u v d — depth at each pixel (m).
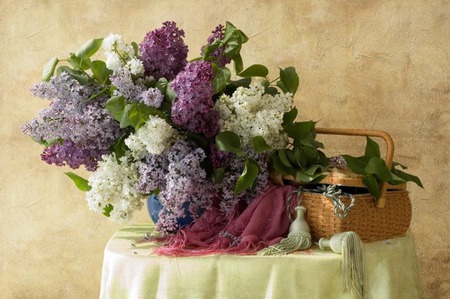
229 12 2.96
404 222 2.33
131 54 2.26
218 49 2.36
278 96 2.30
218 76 2.20
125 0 3.02
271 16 2.94
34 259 3.11
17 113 3.08
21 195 3.10
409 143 2.88
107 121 2.18
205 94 2.08
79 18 3.04
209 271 2.04
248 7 2.95
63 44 3.06
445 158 2.86
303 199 2.24
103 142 2.22
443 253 2.88
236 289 2.03
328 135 2.94
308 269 2.02
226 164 2.23
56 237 3.09
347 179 2.19
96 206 2.16
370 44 2.88
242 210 2.34
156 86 2.21
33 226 3.10
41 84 2.19
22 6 3.07
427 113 2.86
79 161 2.23
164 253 2.08
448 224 2.87
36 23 3.06
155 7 3.00
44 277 3.11
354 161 2.26
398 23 2.86
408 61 2.86
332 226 2.17
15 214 3.11
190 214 2.28
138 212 3.05
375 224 2.22
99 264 3.07
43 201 3.09
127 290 2.08
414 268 2.29
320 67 2.92
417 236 2.89
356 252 2.04
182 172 2.10
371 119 2.90
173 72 2.30
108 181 2.15
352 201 2.15
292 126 2.33
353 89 2.90
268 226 2.23
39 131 2.18
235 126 2.22
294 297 2.02
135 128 2.13
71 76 2.25
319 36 2.91
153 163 2.16
